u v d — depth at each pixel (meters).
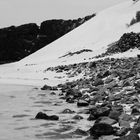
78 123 16.47
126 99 20.36
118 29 96.50
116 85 26.67
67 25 156.62
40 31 161.38
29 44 158.50
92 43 90.81
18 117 18.55
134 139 11.84
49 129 15.34
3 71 68.00
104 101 21.70
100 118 15.45
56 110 20.75
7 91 33.09
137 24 87.69
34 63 91.44
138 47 55.09
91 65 46.06
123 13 110.62
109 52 59.47
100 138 13.23
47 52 104.62
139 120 14.58
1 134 14.51
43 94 30.20
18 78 49.62
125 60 43.69
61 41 109.69
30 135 14.27
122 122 14.64
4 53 155.75
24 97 28.06
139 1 117.12
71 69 49.97
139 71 31.80
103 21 108.75
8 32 160.25
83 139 13.38
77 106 22.00
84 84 33.06
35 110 20.92
